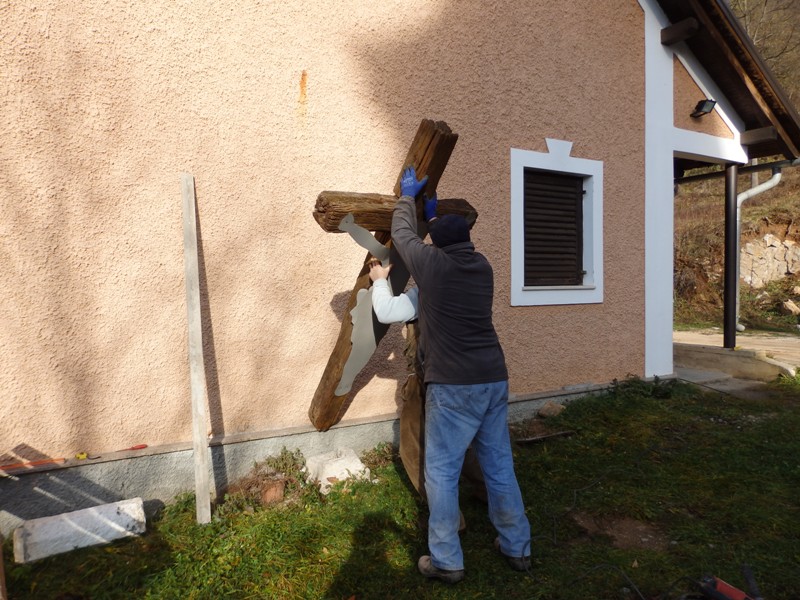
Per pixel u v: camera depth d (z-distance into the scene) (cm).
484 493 321
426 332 262
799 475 375
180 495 331
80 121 304
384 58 409
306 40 377
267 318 368
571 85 514
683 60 605
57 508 298
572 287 520
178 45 332
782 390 617
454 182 448
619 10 545
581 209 547
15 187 288
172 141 332
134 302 322
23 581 251
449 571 250
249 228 360
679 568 267
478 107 457
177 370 337
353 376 342
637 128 565
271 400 371
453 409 253
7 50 284
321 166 385
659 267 589
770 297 1558
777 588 252
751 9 2067
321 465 360
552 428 464
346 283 395
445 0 436
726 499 342
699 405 542
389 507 323
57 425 301
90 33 306
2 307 286
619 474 377
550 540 296
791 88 2123
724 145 661
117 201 316
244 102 355
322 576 257
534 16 486
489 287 267
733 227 724
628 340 569
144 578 252
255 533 289
